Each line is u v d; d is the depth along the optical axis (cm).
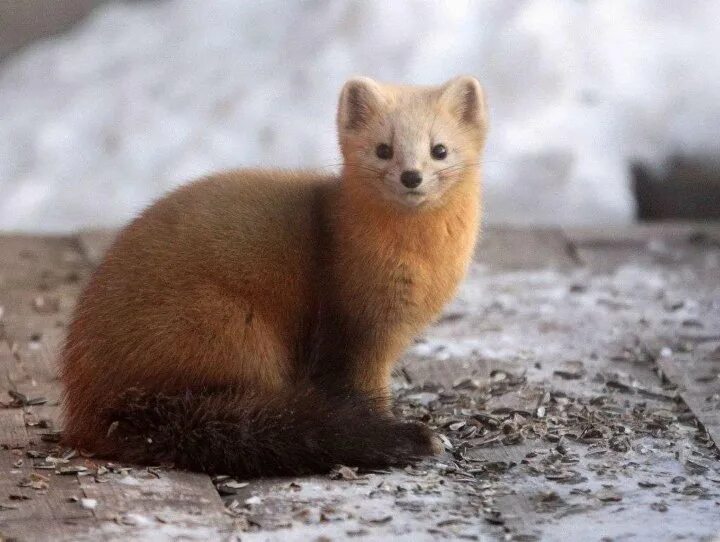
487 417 957
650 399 1015
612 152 1795
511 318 1230
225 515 786
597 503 810
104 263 914
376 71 1895
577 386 1041
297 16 2070
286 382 919
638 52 1888
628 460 885
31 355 1112
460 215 935
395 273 921
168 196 939
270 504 805
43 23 2178
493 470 868
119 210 1780
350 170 928
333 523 777
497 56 1870
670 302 1283
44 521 773
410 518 786
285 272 911
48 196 1808
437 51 1891
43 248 1456
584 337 1174
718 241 1511
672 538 753
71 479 836
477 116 955
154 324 877
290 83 1920
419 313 943
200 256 894
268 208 924
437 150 920
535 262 1430
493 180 1742
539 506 807
